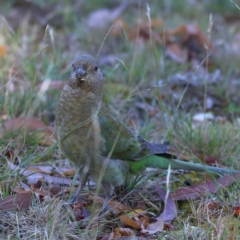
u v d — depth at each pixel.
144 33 15.65
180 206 8.82
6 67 12.98
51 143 10.14
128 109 12.26
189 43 15.45
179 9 18.19
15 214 7.91
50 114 11.46
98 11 17.09
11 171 8.61
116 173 8.56
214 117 12.39
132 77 13.14
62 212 8.05
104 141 8.38
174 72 13.98
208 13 18.73
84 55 8.55
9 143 9.33
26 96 11.34
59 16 17.06
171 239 7.72
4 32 14.66
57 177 9.14
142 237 7.83
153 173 9.47
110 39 15.73
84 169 8.05
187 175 9.75
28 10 17.05
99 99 8.48
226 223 7.82
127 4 18.31
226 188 8.82
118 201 8.95
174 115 11.04
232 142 10.45
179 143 10.65
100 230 7.94
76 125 8.26
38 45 14.88
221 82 13.86
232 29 17.02
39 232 7.57
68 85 8.34
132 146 8.73
